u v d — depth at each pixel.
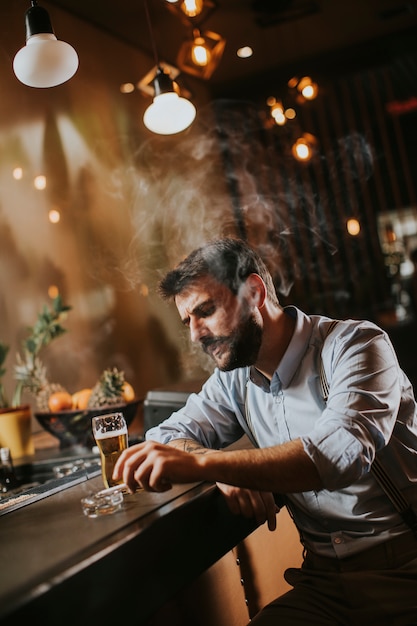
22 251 3.37
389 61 5.91
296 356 1.62
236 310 1.56
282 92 6.08
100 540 1.11
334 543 1.56
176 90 2.92
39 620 0.89
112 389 2.58
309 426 1.62
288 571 1.72
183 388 2.45
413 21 5.48
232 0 4.50
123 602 1.05
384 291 6.71
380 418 1.42
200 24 4.45
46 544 1.14
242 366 1.60
